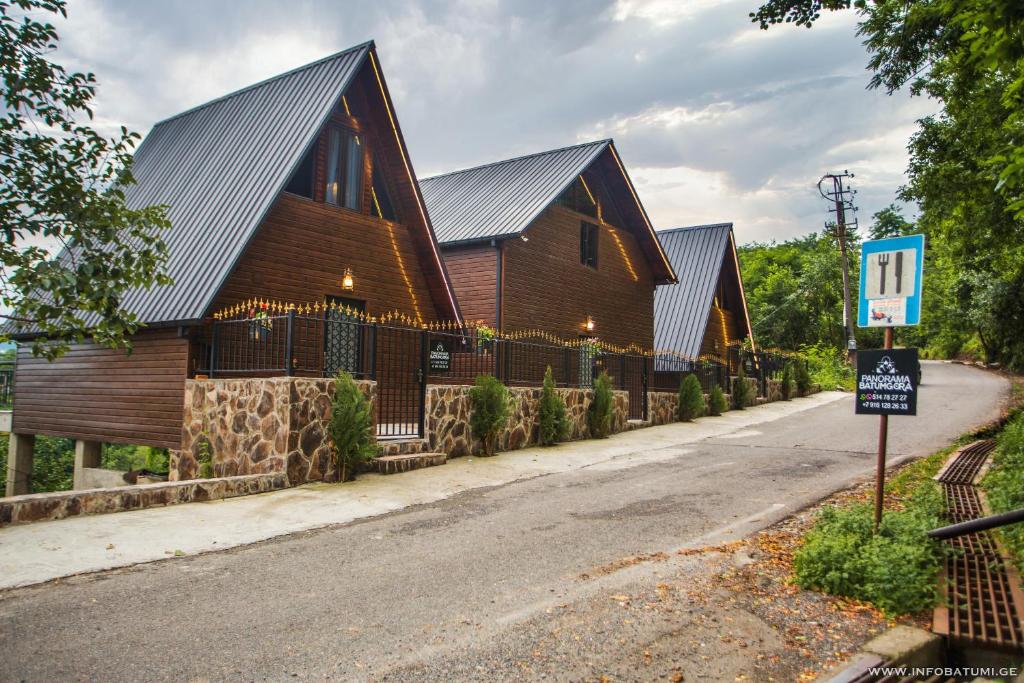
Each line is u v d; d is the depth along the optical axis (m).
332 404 11.01
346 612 5.36
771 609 5.38
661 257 25.12
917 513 6.93
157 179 16.39
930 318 57.06
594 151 21.14
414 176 16.33
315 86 15.01
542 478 11.35
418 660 4.50
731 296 32.31
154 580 6.09
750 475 11.28
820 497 9.28
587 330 21.64
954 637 4.86
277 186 12.95
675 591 5.78
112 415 14.04
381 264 16.28
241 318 12.97
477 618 5.23
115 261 7.56
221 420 11.61
